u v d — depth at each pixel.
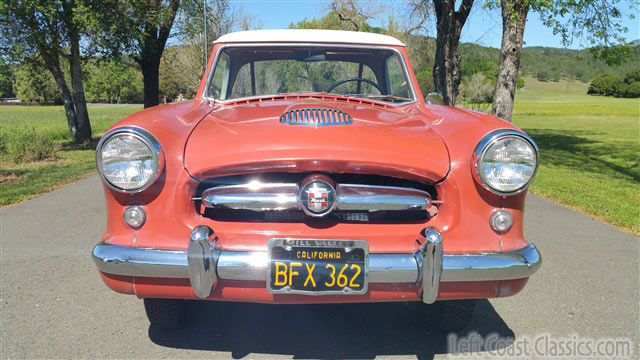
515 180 2.07
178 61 27.58
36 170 9.62
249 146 2.06
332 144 2.06
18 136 11.98
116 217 2.09
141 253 2.01
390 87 3.34
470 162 2.09
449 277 2.02
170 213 2.04
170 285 2.05
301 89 3.34
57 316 2.92
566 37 12.77
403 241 2.06
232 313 2.96
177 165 2.04
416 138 2.21
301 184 2.00
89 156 12.45
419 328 2.80
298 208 2.02
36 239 4.58
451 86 14.68
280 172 2.06
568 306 3.18
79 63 15.65
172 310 2.57
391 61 3.33
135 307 3.07
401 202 2.02
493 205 2.12
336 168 2.01
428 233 1.98
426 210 2.18
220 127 2.28
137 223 2.06
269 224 2.04
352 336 2.69
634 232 5.19
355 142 2.10
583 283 3.61
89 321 2.85
